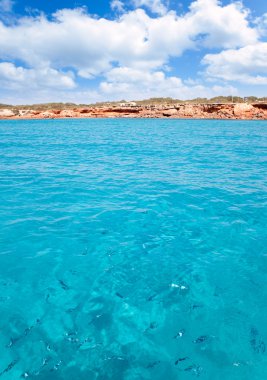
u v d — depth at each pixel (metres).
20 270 5.08
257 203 8.54
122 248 5.92
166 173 12.57
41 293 4.50
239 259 5.55
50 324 3.88
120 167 13.93
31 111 94.38
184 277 4.97
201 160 16.06
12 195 9.10
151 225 7.02
